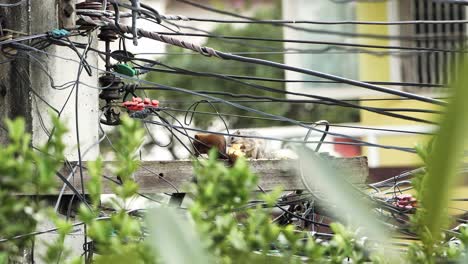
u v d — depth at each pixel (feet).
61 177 33.14
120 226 21.70
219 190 21.38
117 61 45.80
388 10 92.79
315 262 21.80
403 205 38.93
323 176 17.28
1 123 39.11
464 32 90.99
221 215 21.36
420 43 91.61
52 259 22.11
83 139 40.50
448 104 13.44
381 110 41.19
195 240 16.22
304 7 95.66
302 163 18.79
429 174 14.21
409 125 93.15
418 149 20.63
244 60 37.32
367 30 93.40
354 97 94.27
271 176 37.99
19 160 22.65
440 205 14.20
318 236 33.63
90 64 40.88
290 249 22.21
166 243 15.99
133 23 38.37
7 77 39.34
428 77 90.94
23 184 21.94
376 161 94.38
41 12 38.91
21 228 23.07
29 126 38.99
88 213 21.65
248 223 21.81
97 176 22.40
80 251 37.60
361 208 17.06
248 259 19.99
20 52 38.01
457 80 13.32
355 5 93.91
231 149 40.73
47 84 39.63
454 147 13.69
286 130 95.20
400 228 27.63
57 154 22.07
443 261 20.98
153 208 16.94
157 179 37.68
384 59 93.15
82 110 40.65
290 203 39.14
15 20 38.81
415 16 91.71
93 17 38.78
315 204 39.27
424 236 19.02
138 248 19.94
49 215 22.77
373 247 22.30
